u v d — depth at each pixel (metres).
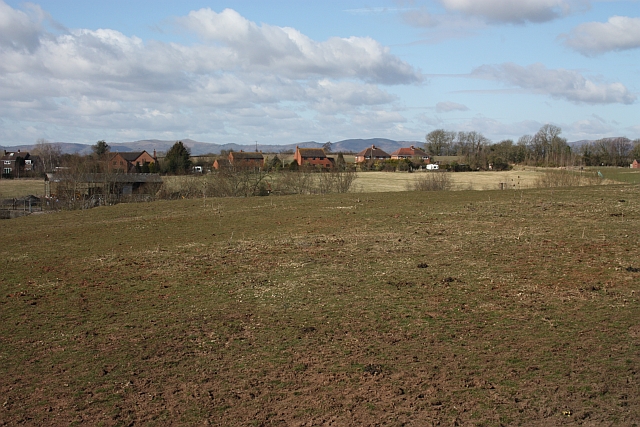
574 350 9.28
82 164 61.47
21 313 12.66
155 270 16.38
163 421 7.64
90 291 14.38
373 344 9.99
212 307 12.56
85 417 7.79
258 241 20.28
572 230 19.50
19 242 23.48
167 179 63.28
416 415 7.50
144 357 9.84
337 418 7.52
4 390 8.70
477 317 11.13
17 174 102.38
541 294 12.38
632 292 12.09
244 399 8.17
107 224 27.38
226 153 116.25
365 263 16.02
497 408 7.57
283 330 10.91
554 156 110.62
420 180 55.78
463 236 19.41
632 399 7.60
